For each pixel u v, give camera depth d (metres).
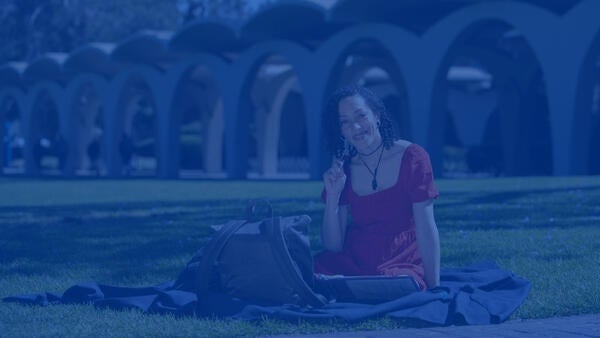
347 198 5.61
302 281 4.93
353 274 5.43
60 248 8.94
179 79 33.44
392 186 5.45
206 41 31.30
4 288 6.37
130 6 64.88
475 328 4.55
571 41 21.17
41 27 61.16
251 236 5.02
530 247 8.04
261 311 4.81
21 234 10.51
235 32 28.61
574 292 5.45
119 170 37.91
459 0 23.75
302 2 25.08
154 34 31.61
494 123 41.28
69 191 21.94
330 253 5.59
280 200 15.75
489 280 5.73
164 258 7.92
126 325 4.66
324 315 4.68
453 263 7.21
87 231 10.70
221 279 5.17
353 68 32.94
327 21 26.22
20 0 60.59
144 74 35.22
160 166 34.72
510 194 15.40
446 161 39.47
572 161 21.45
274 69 39.38
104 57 35.59
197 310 4.98
